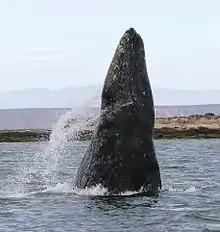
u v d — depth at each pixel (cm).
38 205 3081
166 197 3212
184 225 2536
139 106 3067
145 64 3116
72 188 3478
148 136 3109
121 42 3092
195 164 6800
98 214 2753
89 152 3269
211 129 17375
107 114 3119
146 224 2544
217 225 2545
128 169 3106
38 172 5753
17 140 17950
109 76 3123
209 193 3528
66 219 2677
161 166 6419
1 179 4856
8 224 2622
